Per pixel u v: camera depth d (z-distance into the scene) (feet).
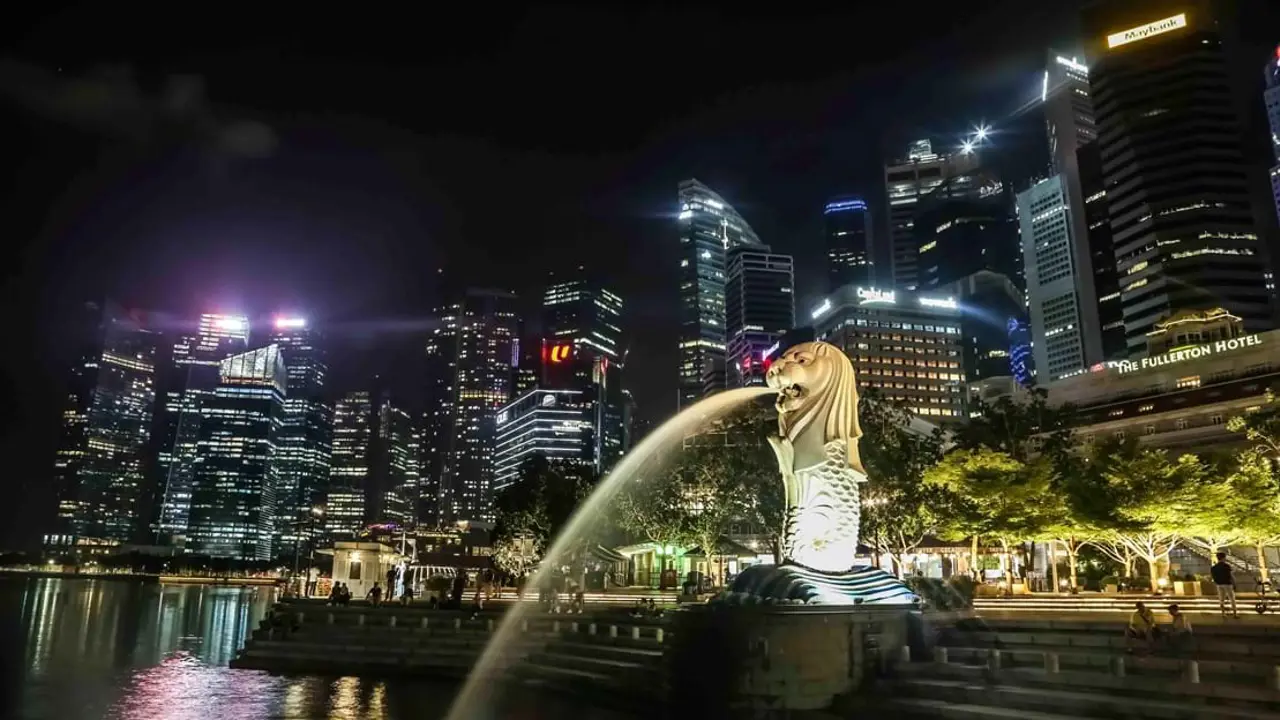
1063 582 216.13
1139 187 592.60
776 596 90.27
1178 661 70.54
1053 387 436.35
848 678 85.20
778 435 103.19
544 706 97.91
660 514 201.16
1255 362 363.56
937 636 91.81
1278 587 165.37
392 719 90.48
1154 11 623.77
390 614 142.51
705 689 86.63
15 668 132.36
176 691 110.73
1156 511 165.07
